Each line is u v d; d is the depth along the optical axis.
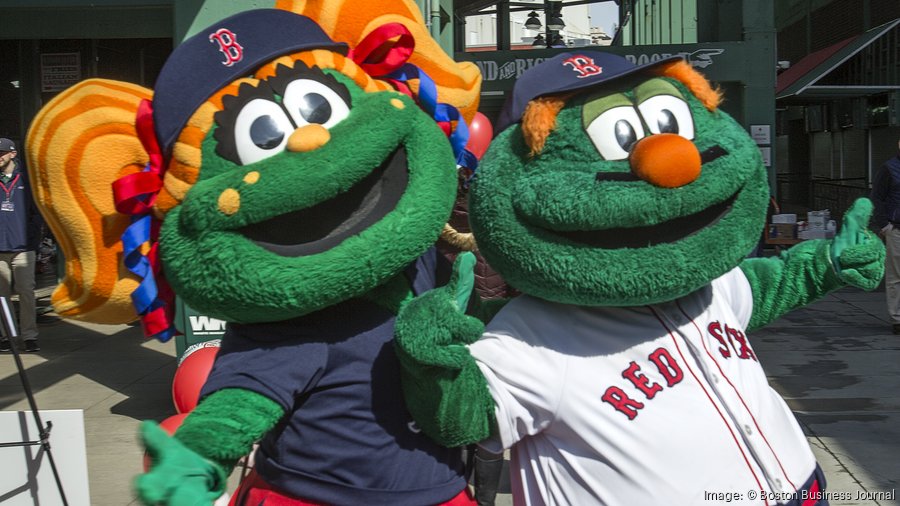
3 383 7.35
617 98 2.39
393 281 2.48
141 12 6.97
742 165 2.34
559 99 2.40
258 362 2.26
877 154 18.48
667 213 2.21
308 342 2.33
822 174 23.17
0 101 11.35
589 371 2.35
